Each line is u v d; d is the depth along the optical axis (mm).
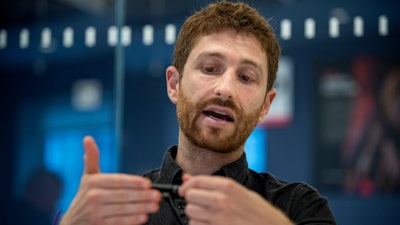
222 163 1309
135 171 3082
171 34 3080
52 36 3354
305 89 2945
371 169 2898
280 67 2959
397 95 2879
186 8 3057
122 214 1010
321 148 2938
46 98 3354
